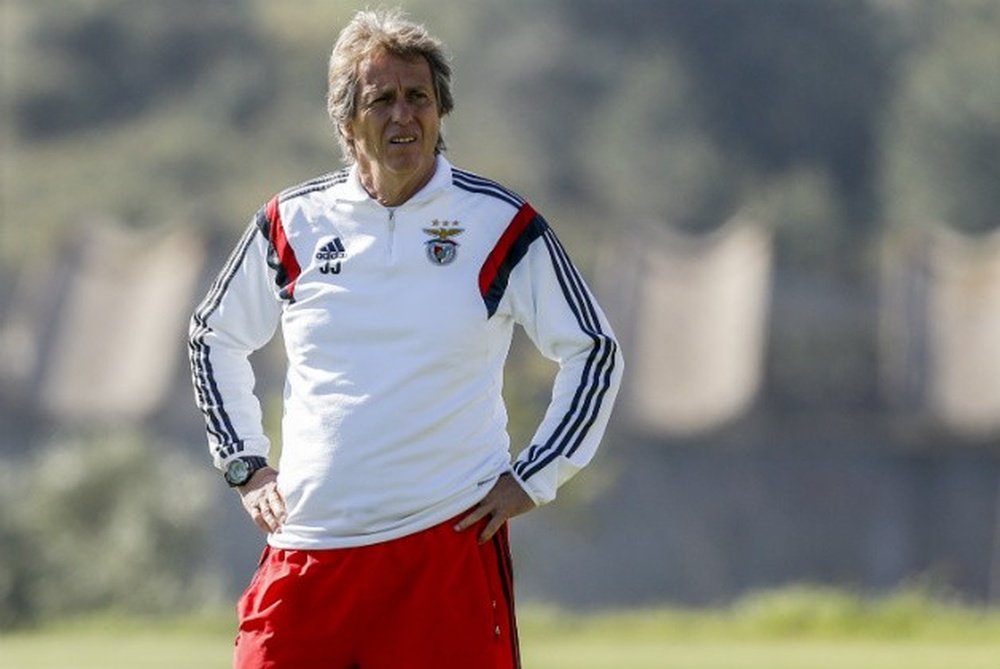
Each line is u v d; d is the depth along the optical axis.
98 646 60.03
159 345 172.88
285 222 19.22
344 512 18.53
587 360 18.91
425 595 18.50
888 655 54.94
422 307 18.59
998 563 168.75
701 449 168.50
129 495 100.81
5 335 180.38
